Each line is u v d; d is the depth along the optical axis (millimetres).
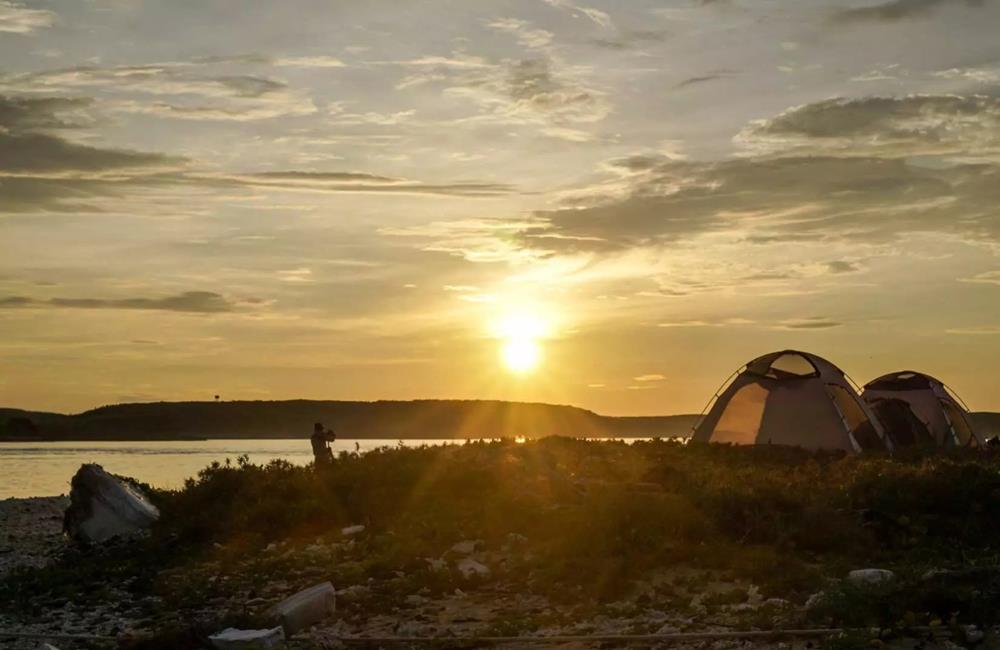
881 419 30906
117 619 15734
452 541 17797
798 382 28844
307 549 18688
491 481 21094
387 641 13000
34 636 14422
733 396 29547
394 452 24984
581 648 12148
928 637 11258
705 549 15695
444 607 14523
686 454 25719
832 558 15469
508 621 13281
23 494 47125
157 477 51812
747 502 17094
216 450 107312
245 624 13727
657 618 13117
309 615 14133
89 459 80875
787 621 12234
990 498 16969
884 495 17281
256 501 22156
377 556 17250
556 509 18234
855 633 11305
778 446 27047
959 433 31250
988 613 11617
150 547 21109
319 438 27688
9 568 21359
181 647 13414
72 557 21922
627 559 15398
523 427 115812
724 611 13180
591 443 27844
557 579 15125
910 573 13234
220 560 19031
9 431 159625
